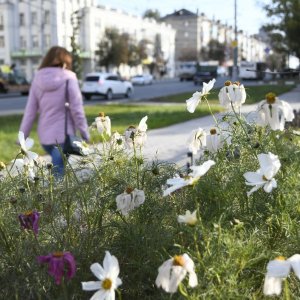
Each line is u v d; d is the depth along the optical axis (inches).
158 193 96.3
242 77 1728.6
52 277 75.8
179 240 78.5
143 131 108.7
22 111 843.4
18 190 100.6
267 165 77.5
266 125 88.5
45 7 2851.9
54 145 195.6
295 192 82.6
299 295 72.9
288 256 77.0
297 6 1091.9
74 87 200.1
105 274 63.9
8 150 324.2
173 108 751.7
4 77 1560.0
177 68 4357.8
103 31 3085.6
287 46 1342.3
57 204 93.7
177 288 66.4
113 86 1210.0
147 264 78.7
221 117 111.9
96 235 87.0
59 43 2866.6
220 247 69.6
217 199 85.6
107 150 114.6
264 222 82.4
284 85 1106.7
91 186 94.3
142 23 3636.8
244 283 69.8
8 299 76.8
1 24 2918.3
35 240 80.6
